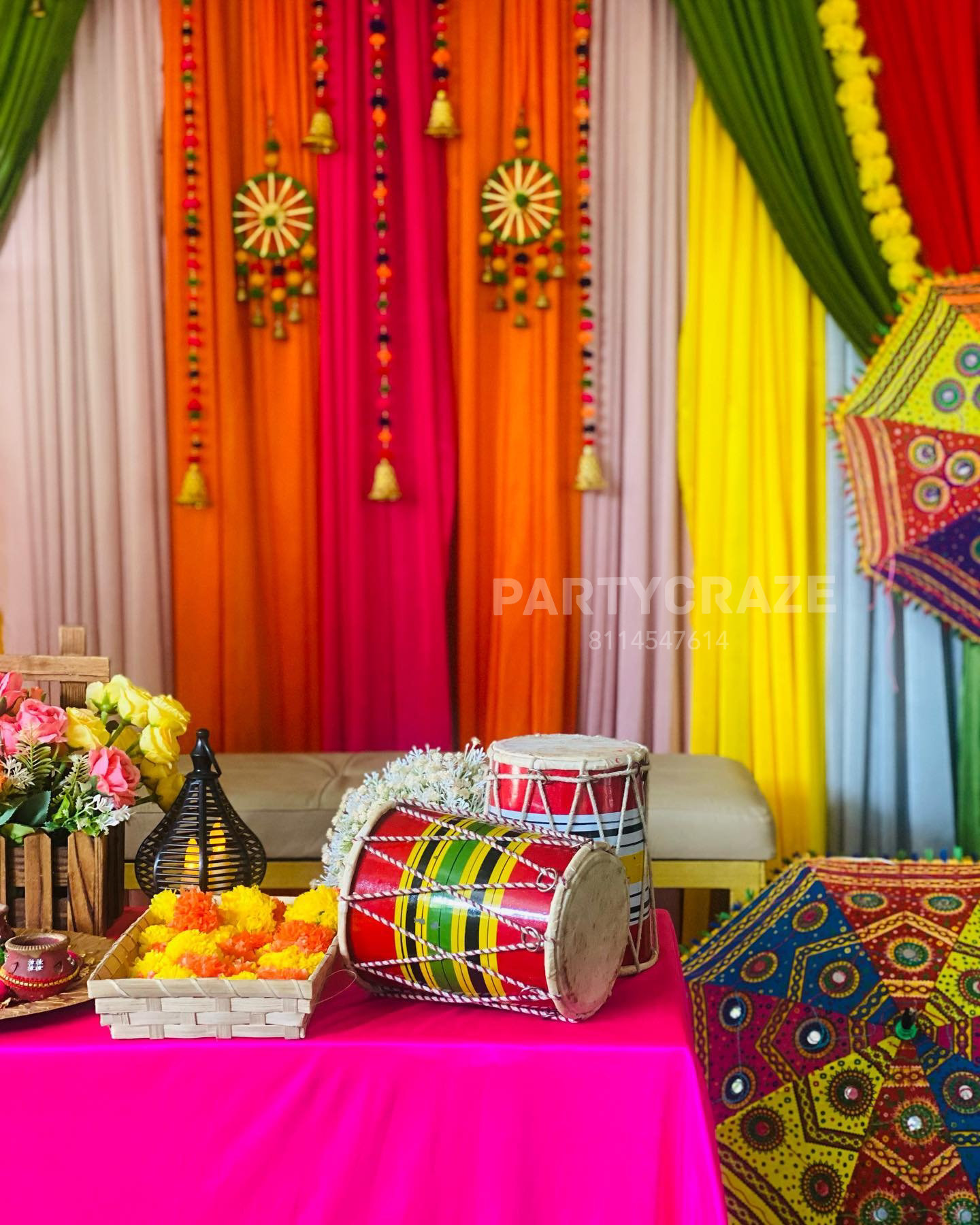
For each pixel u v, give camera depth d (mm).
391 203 3367
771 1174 1646
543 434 3398
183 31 3260
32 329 3307
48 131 3275
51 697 1907
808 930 1832
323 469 3414
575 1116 1311
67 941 1438
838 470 3438
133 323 3301
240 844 1662
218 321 3340
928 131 3332
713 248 3383
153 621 3352
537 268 3373
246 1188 1319
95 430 3330
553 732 3443
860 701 3438
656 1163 1306
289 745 3496
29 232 3291
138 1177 1315
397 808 1521
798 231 3291
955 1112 1617
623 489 3438
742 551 3416
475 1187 1320
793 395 3410
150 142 3303
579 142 3367
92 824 1551
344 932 1435
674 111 3381
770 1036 1729
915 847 3393
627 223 3393
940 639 3379
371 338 3391
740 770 3059
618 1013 1414
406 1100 1312
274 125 3346
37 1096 1297
